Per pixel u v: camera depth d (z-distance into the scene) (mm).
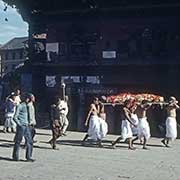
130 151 16203
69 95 27406
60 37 28344
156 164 13273
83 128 25953
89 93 27016
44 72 28672
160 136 22594
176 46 25312
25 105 13297
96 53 27156
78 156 14609
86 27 27562
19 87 29688
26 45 38844
